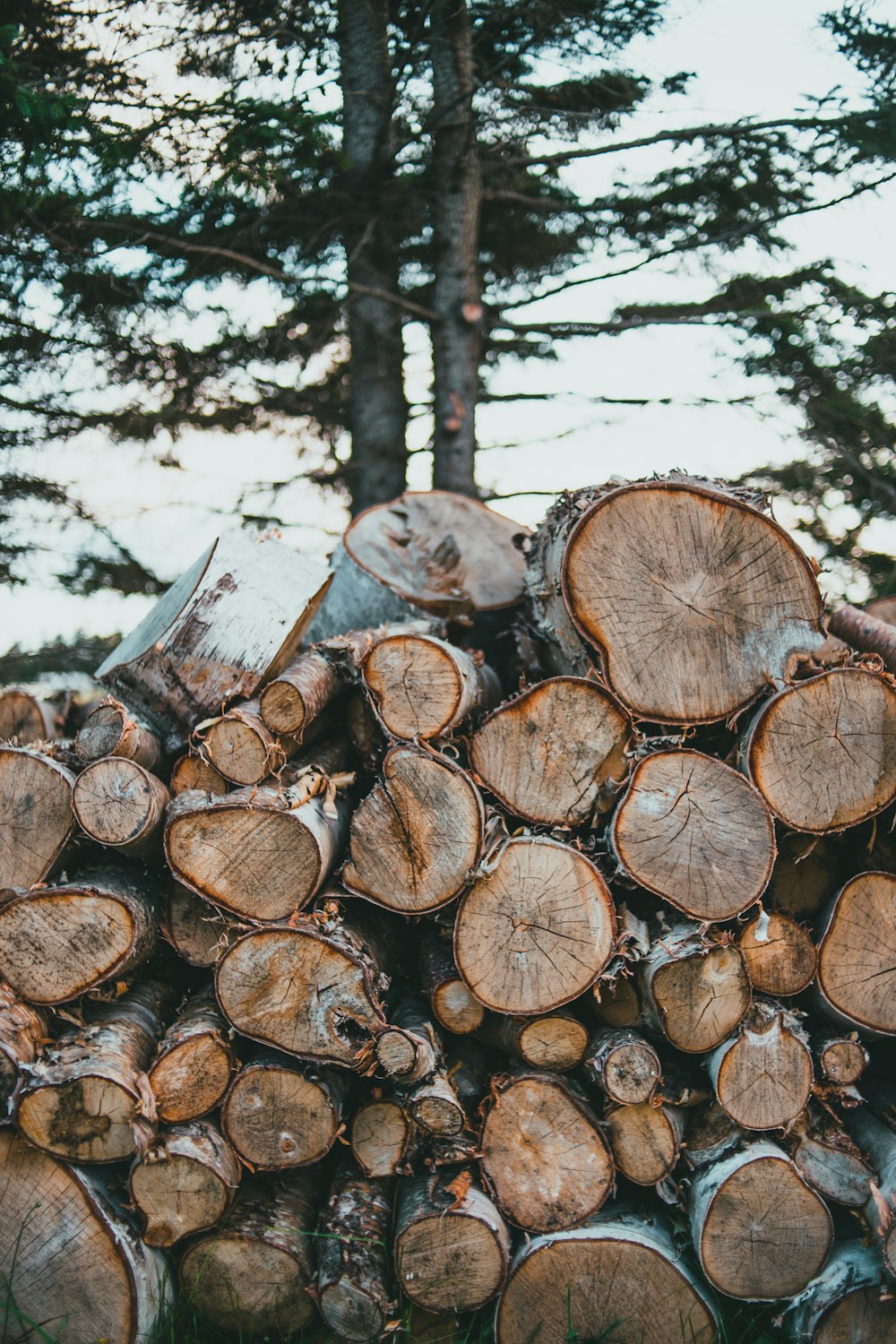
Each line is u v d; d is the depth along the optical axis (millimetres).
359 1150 2773
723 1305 2840
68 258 5742
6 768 2865
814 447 7152
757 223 6602
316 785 2801
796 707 2721
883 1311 2688
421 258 7637
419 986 3072
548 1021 2748
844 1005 2836
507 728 2762
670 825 2666
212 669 3080
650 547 2809
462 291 6875
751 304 7051
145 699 3105
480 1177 2793
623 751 2766
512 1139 2760
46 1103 2582
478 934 2695
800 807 2721
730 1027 2684
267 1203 2797
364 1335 2641
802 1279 2746
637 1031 2801
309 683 2848
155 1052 2795
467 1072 2916
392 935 3076
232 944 2650
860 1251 2787
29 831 2844
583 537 2803
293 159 5668
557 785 2752
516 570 4547
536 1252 2699
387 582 4410
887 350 6723
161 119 5523
